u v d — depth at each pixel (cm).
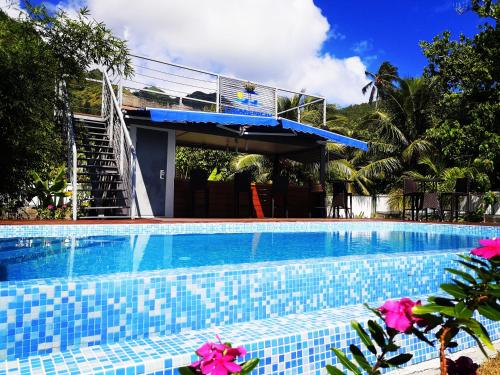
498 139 1245
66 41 812
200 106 1184
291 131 1089
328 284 330
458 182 1069
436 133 1435
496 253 104
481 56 1434
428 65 1599
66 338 227
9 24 684
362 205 1587
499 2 1398
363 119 2223
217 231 753
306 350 209
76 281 236
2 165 702
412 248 568
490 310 99
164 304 258
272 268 303
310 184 1181
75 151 711
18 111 633
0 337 210
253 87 1133
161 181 959
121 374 164
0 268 346
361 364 111
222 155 2534
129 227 665
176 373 175
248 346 193
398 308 105
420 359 241
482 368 203
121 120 827
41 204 894
